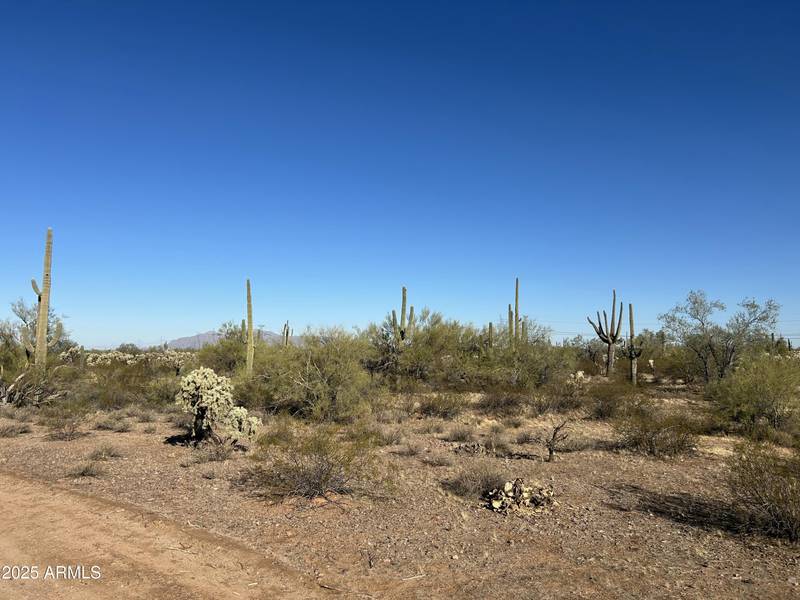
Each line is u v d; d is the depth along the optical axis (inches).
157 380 904.9
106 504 321.7
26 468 426.9
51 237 910.4
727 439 597.6
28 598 199.2
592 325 1304.1
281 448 388.2
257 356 864.3
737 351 1059.9
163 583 216.4
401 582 225.9
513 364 1019.3
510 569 241.4
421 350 1009.5
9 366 895.7
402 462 474.0
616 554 262.1
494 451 524.1
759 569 243.9
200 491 365.1
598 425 692.7
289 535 281.7
